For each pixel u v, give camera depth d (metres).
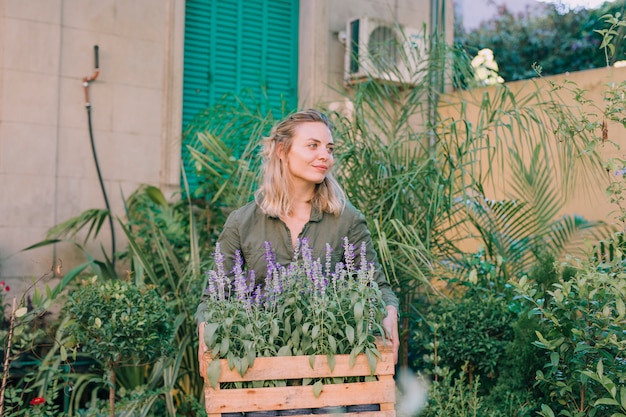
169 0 4.95
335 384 2.21
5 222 4.39
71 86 4.62
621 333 2.53
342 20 5.68
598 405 2.63
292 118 2.57
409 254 3.73
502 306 3.75
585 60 6.65
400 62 5.38
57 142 4.57
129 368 4.25
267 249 2.42
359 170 3.87
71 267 4.59
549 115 3.79
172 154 4.95
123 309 3.28
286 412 2.17
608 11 5.82
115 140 4.77
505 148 5.38
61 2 4.59
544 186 4.92
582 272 2.70
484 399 3.56
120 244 4.75
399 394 3.47
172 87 4.96
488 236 4.31
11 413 3.15
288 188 2.56
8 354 3.08
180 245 4.61
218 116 4.72
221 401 2.13
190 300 3.90
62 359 3.22
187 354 4.11
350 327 2.20
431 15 6.08
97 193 4.70
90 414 3.60
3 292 4.30
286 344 2.28
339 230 2.59
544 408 2.69
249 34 5.53
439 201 3.60
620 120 2.84
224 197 4.57
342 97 5.54
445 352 3.77
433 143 4.24
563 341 2.66
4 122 4.40
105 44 4.74
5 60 4.41
